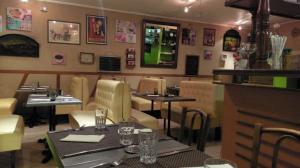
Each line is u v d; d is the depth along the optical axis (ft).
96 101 14.06
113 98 11.09
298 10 8.65
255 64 6.59
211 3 18.69
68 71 19.67
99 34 20.57
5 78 17.71
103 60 20.72
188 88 16.48
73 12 19.52
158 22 22.68
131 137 4.93
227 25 26.32
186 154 4.18
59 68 19.35
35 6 18.28
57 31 19.07
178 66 24.16
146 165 3.65
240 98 6.79
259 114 6.20
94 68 20.62
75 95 16.19
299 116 5.21
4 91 17.74
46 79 18.94
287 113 5.47
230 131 7.17
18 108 17.92
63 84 19.53
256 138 3.91
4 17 17.44
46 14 18.63
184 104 16.28
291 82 5.01
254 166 3.91
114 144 4.62
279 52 6.07
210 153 11.66
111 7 20.31
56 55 19.15
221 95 13.82
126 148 4.37
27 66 18.30
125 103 11.27
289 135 3.60
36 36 18.44
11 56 17.79
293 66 5.66
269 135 5.80
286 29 24.41
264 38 6.53
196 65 24.97
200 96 15.02
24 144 12.11
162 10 21.03
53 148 4.55
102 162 3.74
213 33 25.68
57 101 9.93
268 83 5.57
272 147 5.74
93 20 20.26
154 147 3.98
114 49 21.26
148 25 22.29
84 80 16.60
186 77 24.63
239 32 26.71
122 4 19.40
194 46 24.81
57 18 19.01
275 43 6.08
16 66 17.98
